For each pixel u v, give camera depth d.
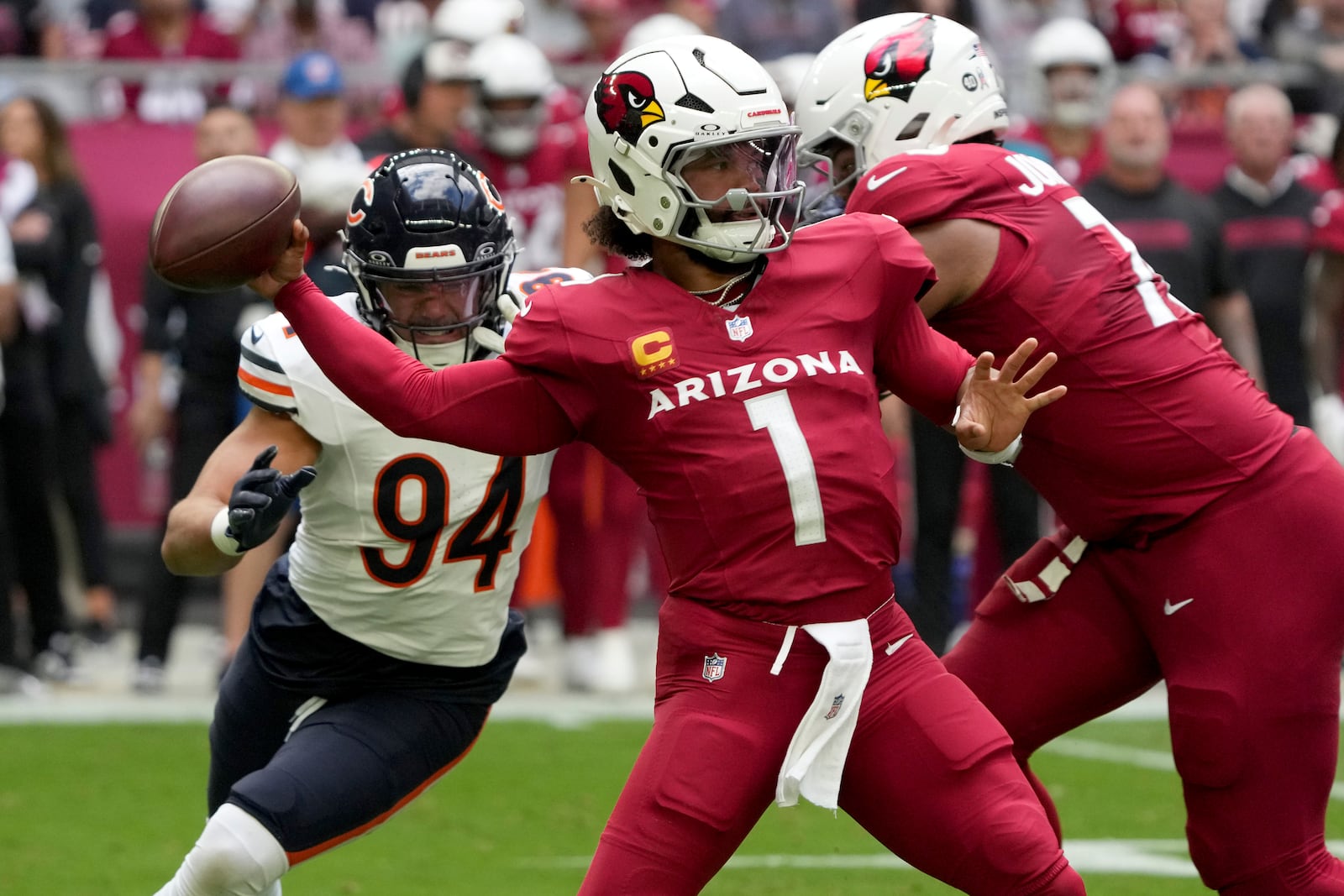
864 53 14.33
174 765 23.55
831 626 11.63
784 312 11.78
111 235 32.59
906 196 13.36
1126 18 39.22
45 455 29.30
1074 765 24.27
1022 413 11.93
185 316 26.98
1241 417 13.25
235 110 27.84
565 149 27.95
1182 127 34.72
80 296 29.78
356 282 12.93
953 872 11.73
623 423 11.79
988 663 14.40
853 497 11.64
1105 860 19.20
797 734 11.56
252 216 11.48
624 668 28.89
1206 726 13.12
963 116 14.23
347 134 33.72
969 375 12.34
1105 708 14.40
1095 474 13.47
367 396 11.69
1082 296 13.30
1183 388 13.23
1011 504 27.36
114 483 33.66
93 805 21.39
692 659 11.80
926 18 14.48
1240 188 30.70
